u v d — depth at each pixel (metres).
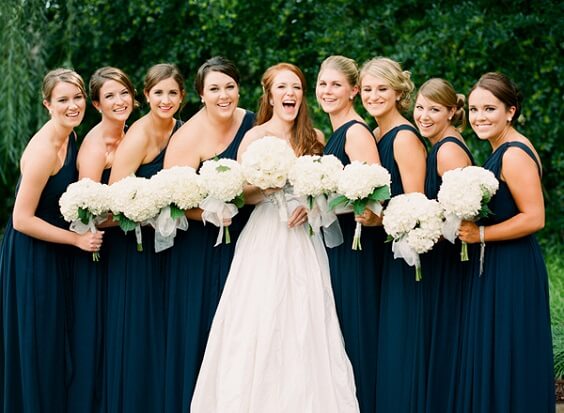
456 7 8.66
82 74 9.98
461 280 4.19
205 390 4.15
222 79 4.34
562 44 8.58
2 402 4.40
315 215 4.10
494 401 3.93
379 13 8.98
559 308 6.49
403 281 4.21
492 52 8.64
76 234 4.23
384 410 4.21
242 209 4.51
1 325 4.38
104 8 9.55
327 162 4.03
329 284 4.28
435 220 3.93
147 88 4.39
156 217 4.22
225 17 9.14
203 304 4.35
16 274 4.25
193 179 4.12
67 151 4.36
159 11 9.39
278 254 4.20
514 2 8.65
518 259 3.94
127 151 4.38
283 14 9.12
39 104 8.87
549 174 9.28
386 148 4.29
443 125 4.35
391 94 4.29
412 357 4.17
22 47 8.60
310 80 9.41
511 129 4.10
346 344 4.29
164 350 4.38
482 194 3.82
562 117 8.81
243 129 4.53
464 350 4.05
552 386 3.99
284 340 4.09
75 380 4.35
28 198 4.18
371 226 4.27
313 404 4.00
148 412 4.34
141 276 4.34
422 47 8.62
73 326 4.37
